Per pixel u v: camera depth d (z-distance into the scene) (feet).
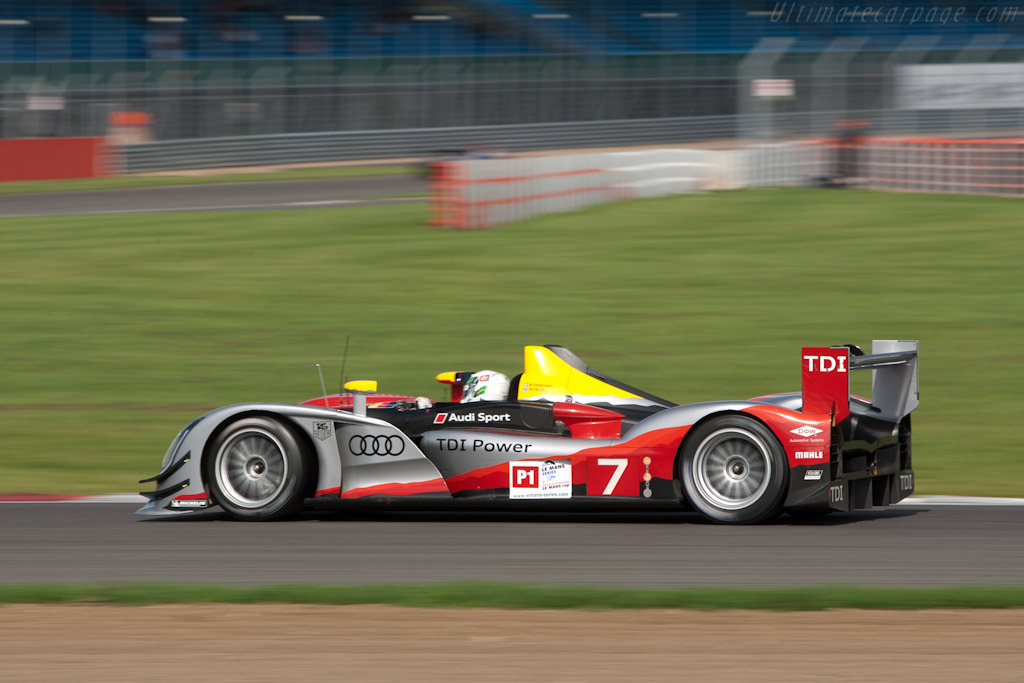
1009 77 487.20
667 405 88.17
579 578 65.26
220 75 449.06
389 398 97.50
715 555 71.10
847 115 483.10
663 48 517.14
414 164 422.82
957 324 177.58
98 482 107.14
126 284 213.87
